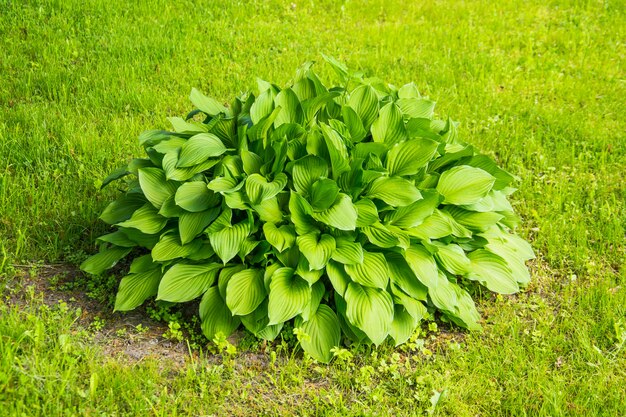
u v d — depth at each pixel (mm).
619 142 3924
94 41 4316
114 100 3928
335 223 2904
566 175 3746
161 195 3043
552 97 4305
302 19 5004
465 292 3102
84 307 3049
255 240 2998
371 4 5426
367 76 4352
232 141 3139
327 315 2969
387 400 2836
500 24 5223
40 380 2707
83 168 3514
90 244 3268
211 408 2771
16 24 4379
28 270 3145
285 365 2914
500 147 3871
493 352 2979
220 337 2867
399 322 2986
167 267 3027
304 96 3178
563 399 2848
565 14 5539
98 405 2711
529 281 3215
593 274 3307
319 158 2969
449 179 3109
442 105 4121
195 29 4547
